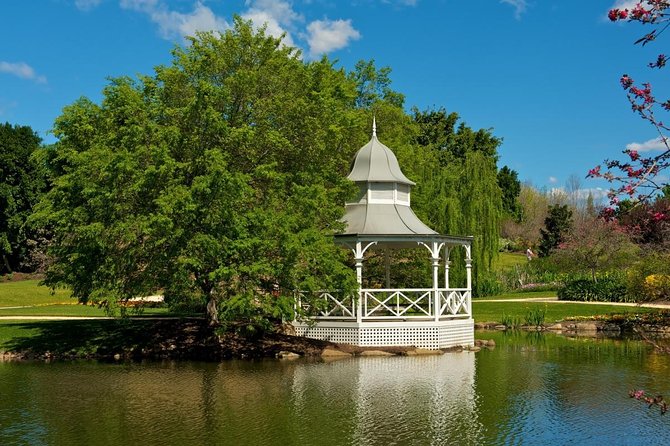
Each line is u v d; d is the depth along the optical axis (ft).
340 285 81.61
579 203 344.69
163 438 43.62
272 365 73.51
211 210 70.69
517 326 118.52
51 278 82.69
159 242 67.82
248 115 82.58
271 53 85.30
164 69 83.05
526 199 325.62
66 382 63.57
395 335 83.56
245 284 75.61
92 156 71.92
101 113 79.71
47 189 202.59
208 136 75.10
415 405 53.21
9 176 196.75
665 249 105.81
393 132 126.62
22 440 43.52
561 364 74.54
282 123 83.05
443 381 63.62
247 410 51.42
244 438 43.47
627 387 61.11
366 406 52.85
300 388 60.18
